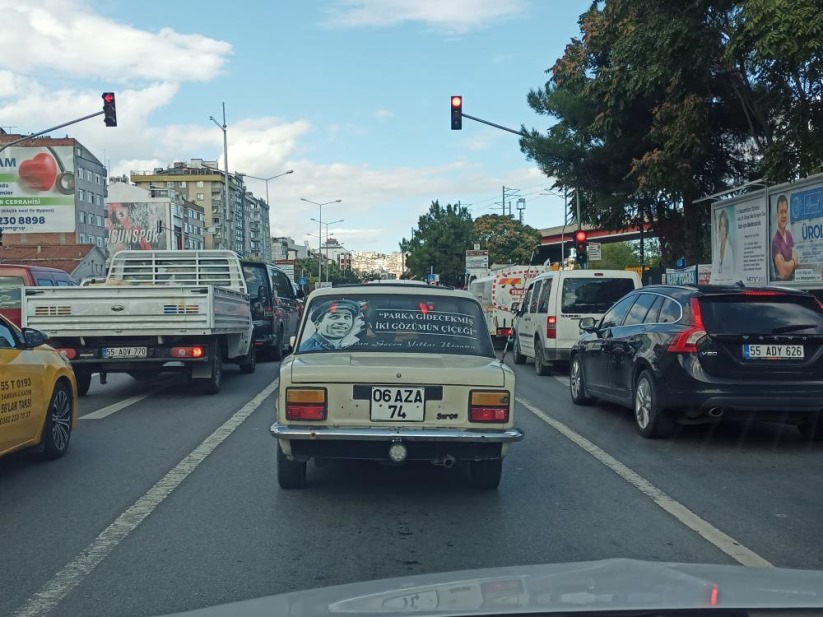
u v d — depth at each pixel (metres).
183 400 12.24
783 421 8.68
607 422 10.27
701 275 23.44
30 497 6.51
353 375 6.01
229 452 8.28
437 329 6.95
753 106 22.58
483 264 51.62
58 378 7.93
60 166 76.06
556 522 5.87
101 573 4.77
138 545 5.30
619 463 7.88
